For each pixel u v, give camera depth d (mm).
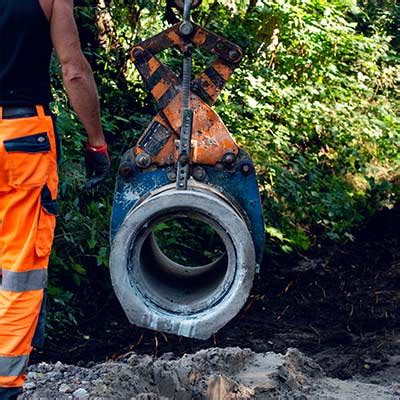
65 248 11516
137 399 6137
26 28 5098
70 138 11914
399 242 15898
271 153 15734
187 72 5840
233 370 7102
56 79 12328
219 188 5945
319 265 14656
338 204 16047
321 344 11758
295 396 6758
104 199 12461
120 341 11375
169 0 14656
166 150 5918
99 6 14117
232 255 5672
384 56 21281
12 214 5199
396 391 7414
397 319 12641
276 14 17578
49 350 10969
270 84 16703
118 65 14500
